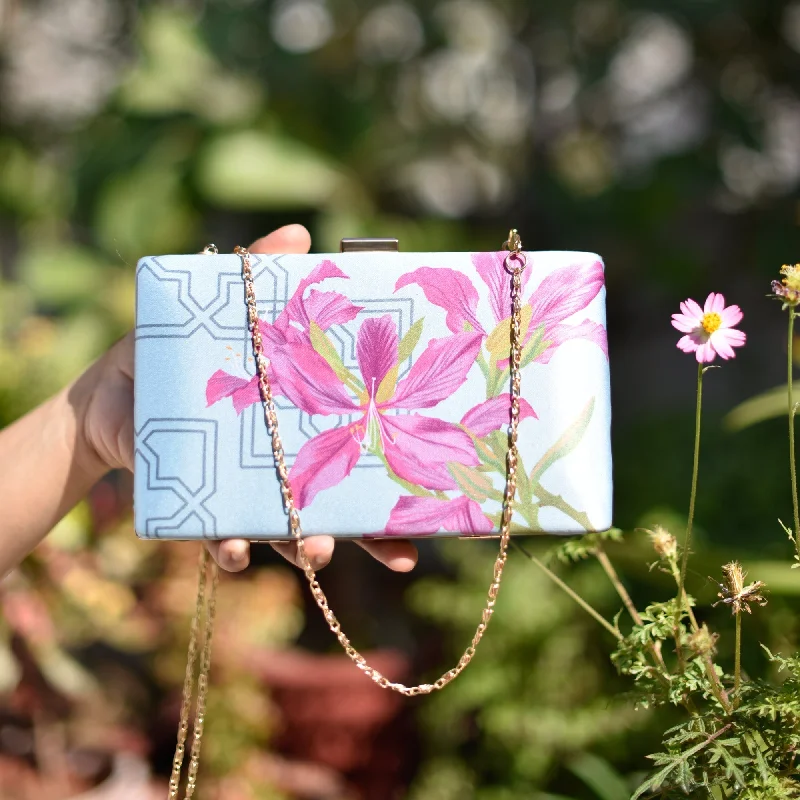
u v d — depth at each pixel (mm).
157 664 2105
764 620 1340
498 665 2002
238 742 2016
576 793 1818
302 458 1020
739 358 3014
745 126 2895
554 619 1975
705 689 874
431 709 2121
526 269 1027
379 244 1072
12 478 1258
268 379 1028
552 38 3078
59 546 1892
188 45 2818
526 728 1868
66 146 3162
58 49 3344
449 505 1012
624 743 1782
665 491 2197
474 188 3383
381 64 3020
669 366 3281
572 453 1009
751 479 2025
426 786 2088
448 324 1027
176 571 2117
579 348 1018
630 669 921
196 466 1021
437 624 2377
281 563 3137
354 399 1025
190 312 1037
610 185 2986
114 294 2699
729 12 2828
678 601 895
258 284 1040
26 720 2119
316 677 2217
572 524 1005
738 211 3045
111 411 1253
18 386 1974
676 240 3025
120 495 2238
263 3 2865
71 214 2887
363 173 2930
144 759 2064
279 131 2832
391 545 1065
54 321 2867
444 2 3047
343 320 1032
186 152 2750
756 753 788
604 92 3119
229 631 2088
